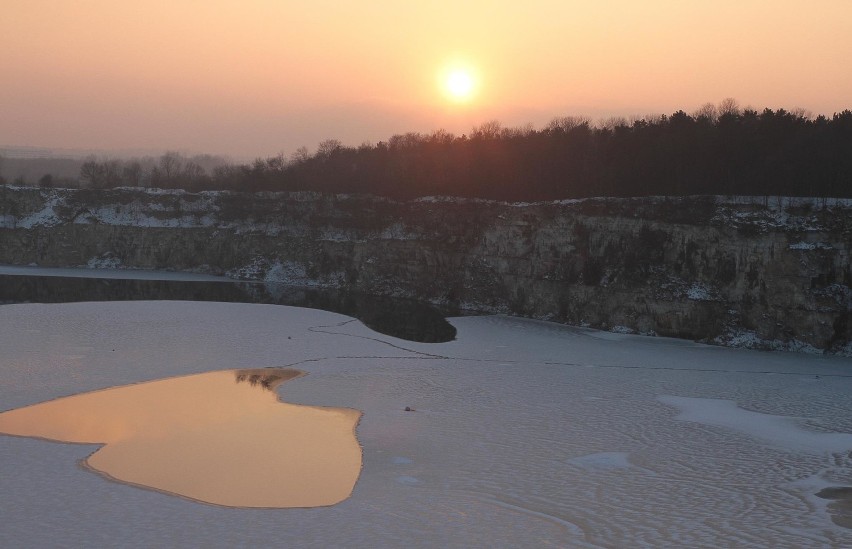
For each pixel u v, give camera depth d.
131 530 24.59
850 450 33.31
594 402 41.41
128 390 42.53
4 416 36.97
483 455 32.16
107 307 71.12
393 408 39.62
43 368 46.47
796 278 62.34
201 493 28.00
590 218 75.38
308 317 70.06
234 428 35.97
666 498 27.44
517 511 26.23
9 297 78.50
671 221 70.38
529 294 77.19
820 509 26.39
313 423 36.91
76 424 36.03
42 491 27.78
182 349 53.69
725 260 65.94
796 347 60.59
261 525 25.09
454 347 58.62
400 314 76.19
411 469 30.47
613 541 23.78
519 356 55.44
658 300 66.75
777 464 31.31
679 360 55.50
